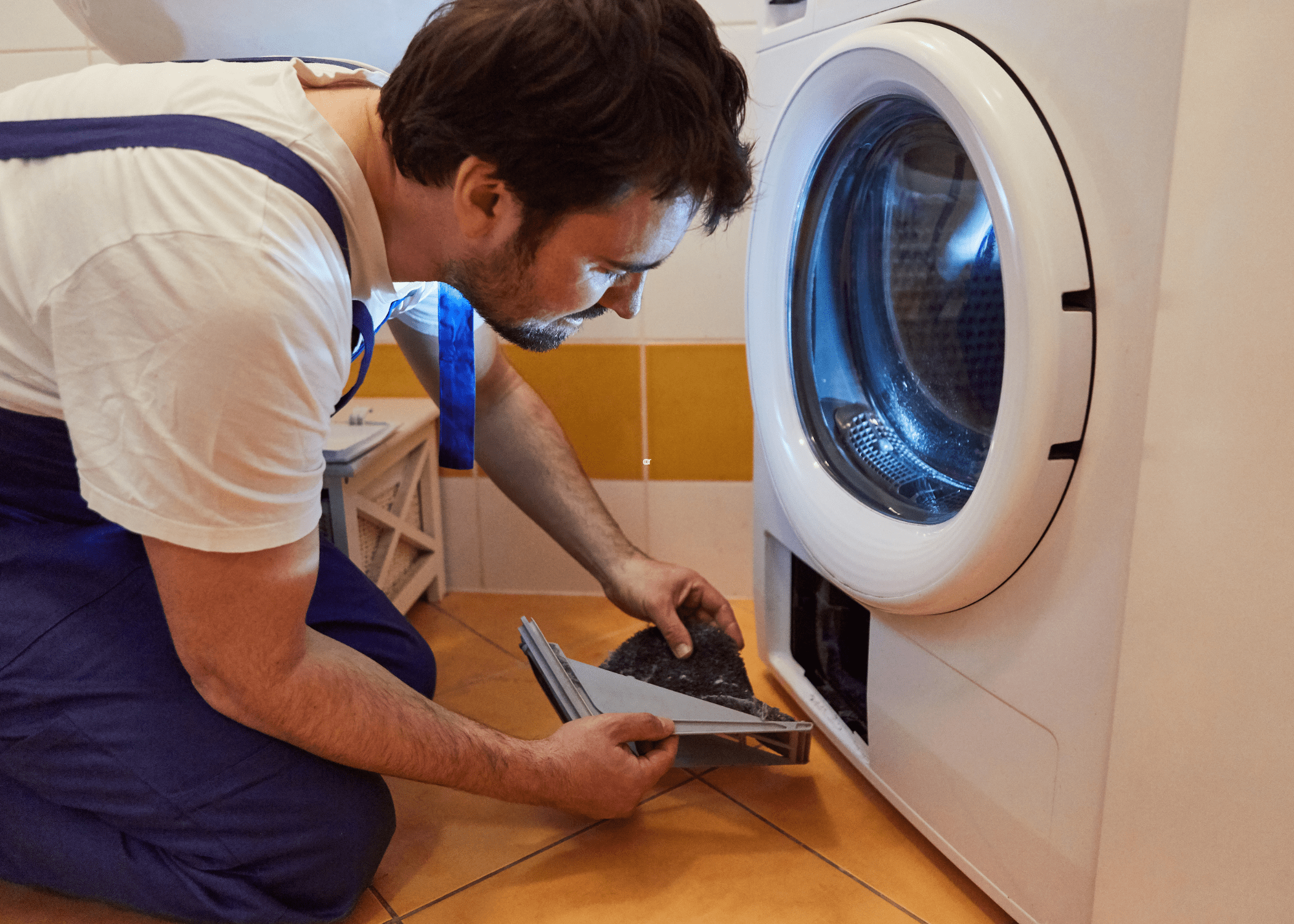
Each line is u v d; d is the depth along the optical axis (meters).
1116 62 0.59
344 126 0.68
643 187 0.60
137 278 0.59
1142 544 0.62
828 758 1.09
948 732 0.84
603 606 1.49
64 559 0.77
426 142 0.60
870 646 0.95
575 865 0.92
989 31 0.69
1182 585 0.61
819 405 1.00
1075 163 0.63
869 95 0.82
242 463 0.62
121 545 0.80
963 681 0.81
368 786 0.84
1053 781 0.73
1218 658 0.60
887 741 0.95
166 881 0.80
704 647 1.11
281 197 0.61
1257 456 0.56
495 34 0.56
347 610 0.97
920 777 0.90
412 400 1.46
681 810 1.00
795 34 0.94
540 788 0.81
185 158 0.60
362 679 0.76
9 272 0.65
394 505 1.37
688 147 0.58
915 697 0.89
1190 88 0.55
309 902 0.82
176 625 0.68
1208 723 0.61
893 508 0.90
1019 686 0.75
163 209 0.59
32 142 0.64
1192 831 0.64
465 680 1.26
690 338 1.39
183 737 0.76
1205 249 0.56
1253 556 0.57
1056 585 0.70
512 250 0.65
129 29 0.97
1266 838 0.60
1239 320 0.56
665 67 0.56
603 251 0.64
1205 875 0.64
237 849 0.79
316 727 0.73
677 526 1.48
